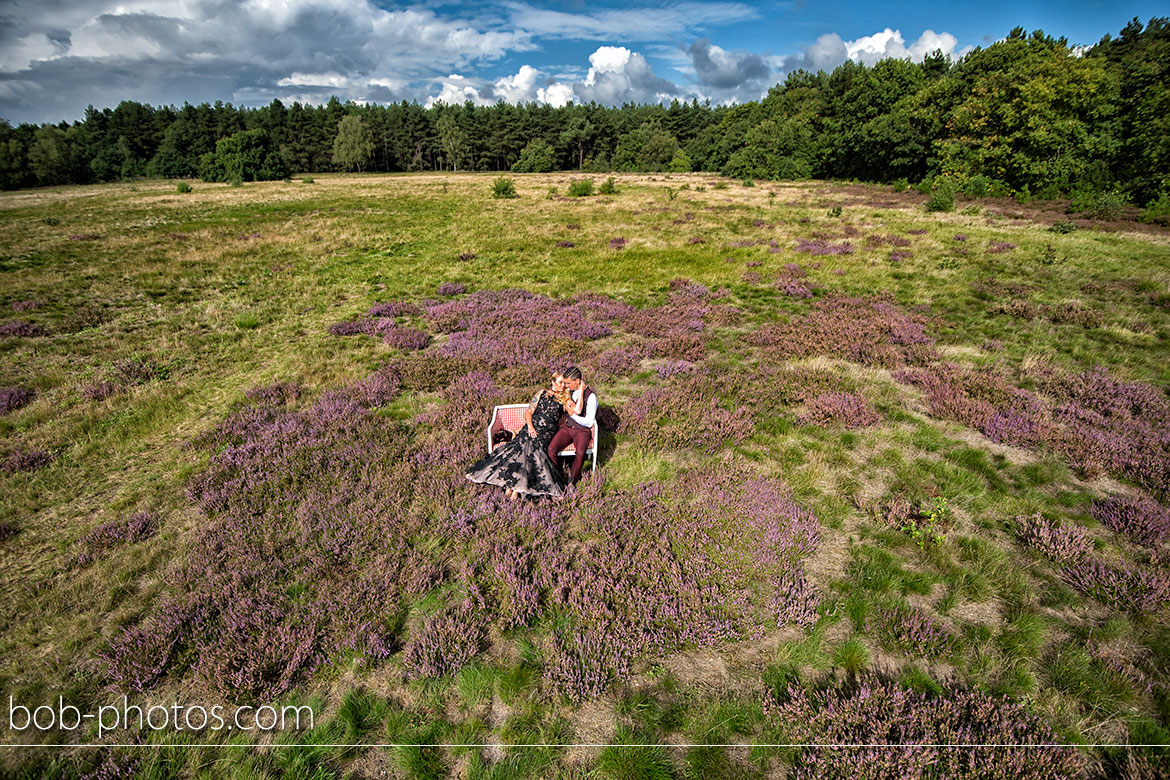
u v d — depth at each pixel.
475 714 3.42
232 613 4.01
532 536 4.89
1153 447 6.24
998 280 14.94
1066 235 21.70
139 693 3.55
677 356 9.66
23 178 81.88
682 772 3.08
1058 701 3.42
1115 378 8.36
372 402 7.77
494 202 38.03
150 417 7.38
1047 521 5.09
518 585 4.24
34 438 6.86
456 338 10.57
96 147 108.62
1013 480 5.92
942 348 9.98
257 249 20.67
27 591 4.35
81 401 7.93
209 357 9.76
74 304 13.25
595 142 117.19
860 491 5.77
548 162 97.88
